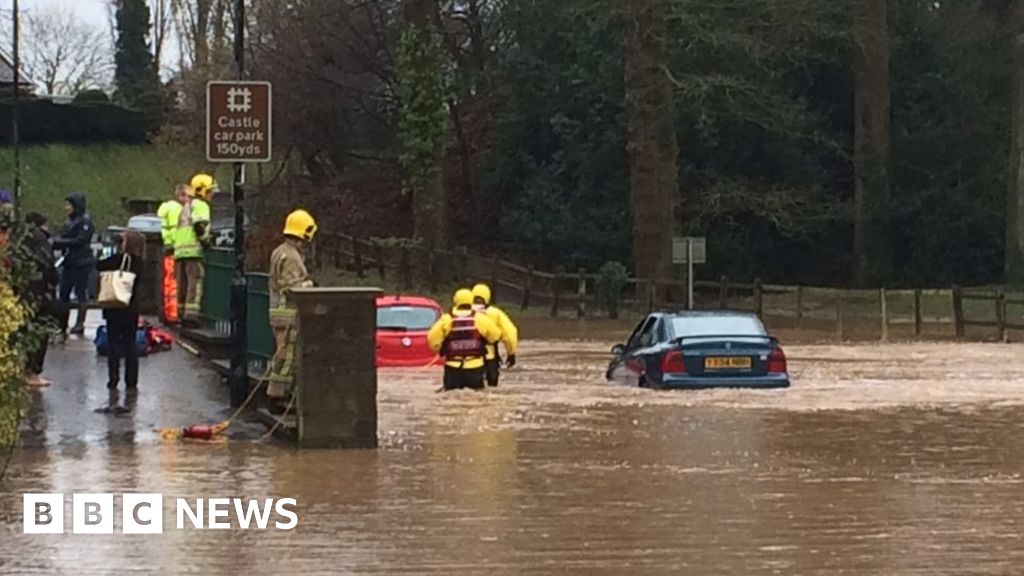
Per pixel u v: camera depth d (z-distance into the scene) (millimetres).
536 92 51250
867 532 10219
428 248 44250
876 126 47875
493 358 20875
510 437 15148
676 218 43188
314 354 13930
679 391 20422
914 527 10414
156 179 62875
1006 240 46219
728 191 47000
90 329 23766
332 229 52500
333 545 9719
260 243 46156
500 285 45062
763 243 49438
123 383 17531
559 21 49344
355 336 14023
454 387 20359
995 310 37750
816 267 50188
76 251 22438
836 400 19234
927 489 11992
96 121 64188
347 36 52156
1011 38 48688
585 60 49094
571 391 20438
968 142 49375
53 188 60625
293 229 15078
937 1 50312
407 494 11578
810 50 48406
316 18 51656
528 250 51156
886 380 22516
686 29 43344
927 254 48719
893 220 48531
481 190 54031
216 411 15641
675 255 35938
